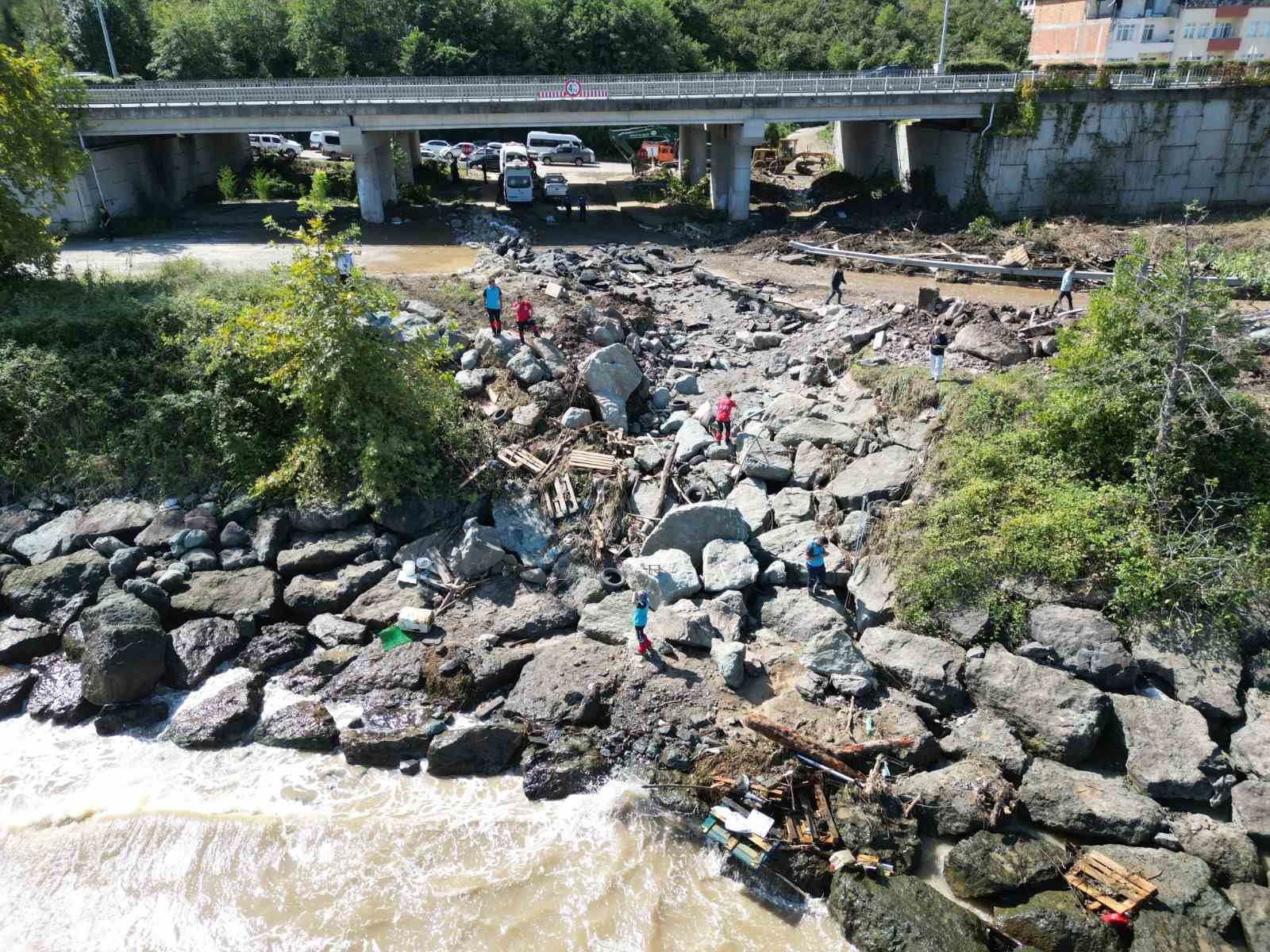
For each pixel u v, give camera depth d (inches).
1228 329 673.6
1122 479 700.0
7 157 944.9
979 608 631.2
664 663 621.0
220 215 1705.2
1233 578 608.1
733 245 1567.4
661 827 520.1
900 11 3474.4
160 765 572.1
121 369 849.5
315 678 634.2
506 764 566.6
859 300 1201.4
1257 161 1722.4
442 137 2640.3
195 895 485.4
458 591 695.1
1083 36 2608.3
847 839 499.2
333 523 748.6
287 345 740.0
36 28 2167.8
